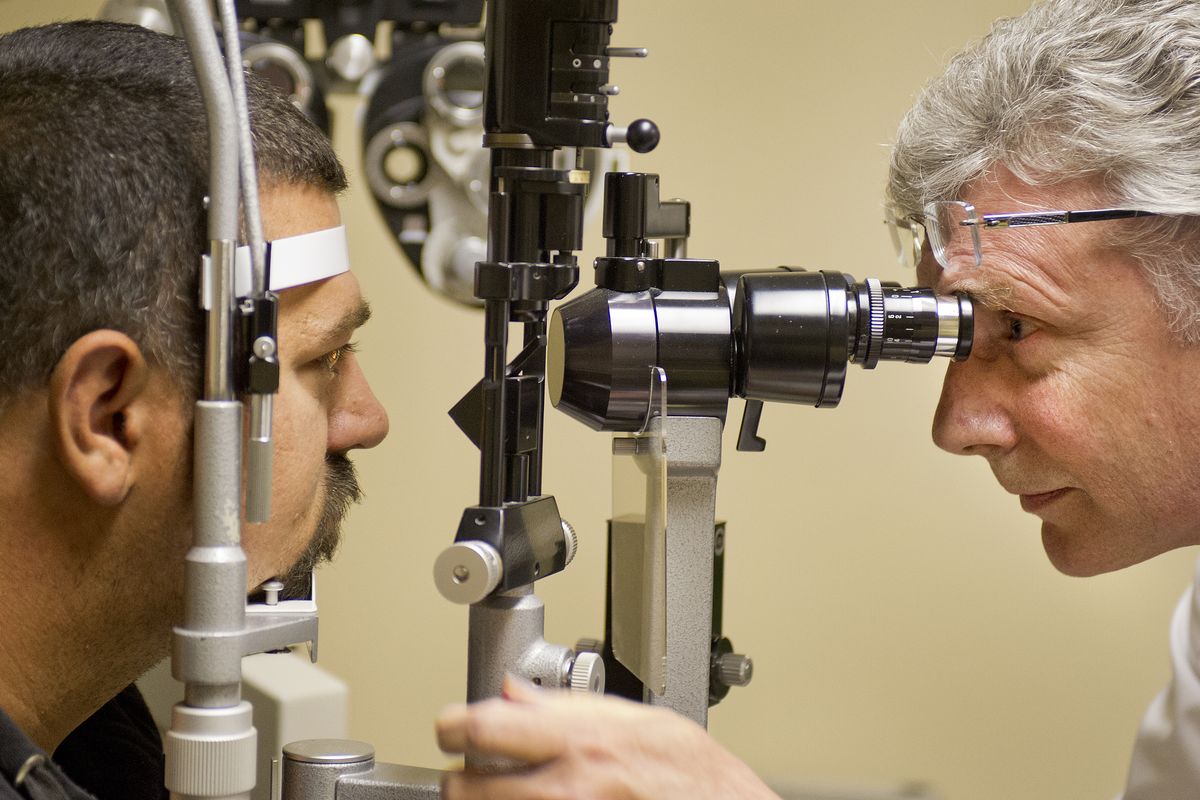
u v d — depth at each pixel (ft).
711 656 2.92
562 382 2.60
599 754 2.09
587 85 2.29
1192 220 2.84
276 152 2.34
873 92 5.81
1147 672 5.99
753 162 5.84
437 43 4.40
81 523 2.20
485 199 4.51
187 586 1.93
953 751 6.05
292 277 2.33
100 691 2.43
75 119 2.14
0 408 2.15
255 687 4.11
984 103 2.97
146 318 2.13
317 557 2.64
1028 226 2.90
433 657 6.21
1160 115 2.80
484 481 2.21
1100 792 6.03
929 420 5.97
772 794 2.18
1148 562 5.97
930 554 6.01
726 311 2.64
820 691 6.07
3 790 2.06
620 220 2.65
